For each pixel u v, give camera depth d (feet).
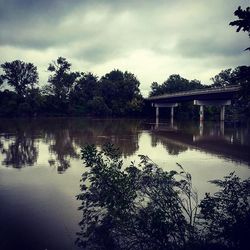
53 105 442.09
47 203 51.83
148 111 482.69
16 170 77.87
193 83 576.20
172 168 83.10
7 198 54.70
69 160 91.76
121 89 473.67
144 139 156.97
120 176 28.99
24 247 36.52
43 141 140.15
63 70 492.54
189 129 234.99
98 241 29.96
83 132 190.49
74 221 43.83
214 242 28.19
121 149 118.83
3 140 142.72
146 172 30.71
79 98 475.72
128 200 27.89
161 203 28.19
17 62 489.67
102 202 27.61
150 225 27.27
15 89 491.31
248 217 26.53
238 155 108.06
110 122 311.88
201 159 99.09
